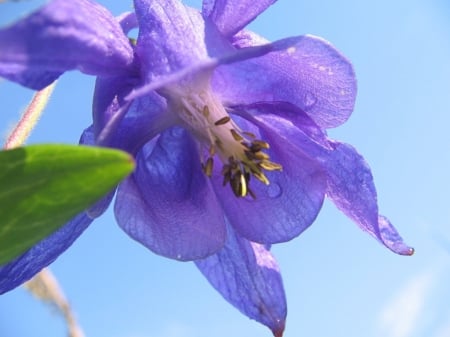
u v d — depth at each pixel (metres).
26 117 0.08
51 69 0.07
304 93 0.08
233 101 0.08
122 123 0.08
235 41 0.08
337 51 0.08
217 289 0.09
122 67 0.07
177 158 0.08
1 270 0.08
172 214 0.08
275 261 0.09
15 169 0.05
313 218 0.08
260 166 0.08
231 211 0.09
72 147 0.05
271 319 0.09
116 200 0.08
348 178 0.08
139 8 0.08
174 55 0.07
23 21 0.06
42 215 0.06
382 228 0.08
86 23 0.07
